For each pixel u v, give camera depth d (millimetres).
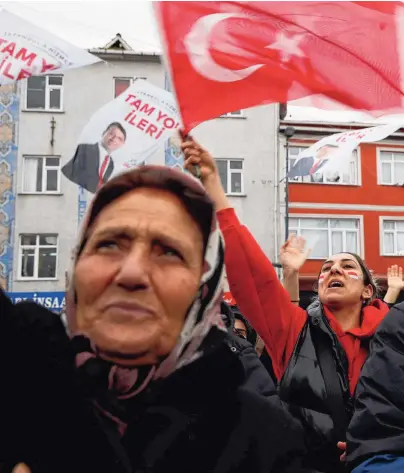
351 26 2012
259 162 14609
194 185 1085
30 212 13938
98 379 972
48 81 14648
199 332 1075
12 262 13648
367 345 2270
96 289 989
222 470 1039
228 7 1921
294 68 1977
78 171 3980
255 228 14367
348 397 2109
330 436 2051
